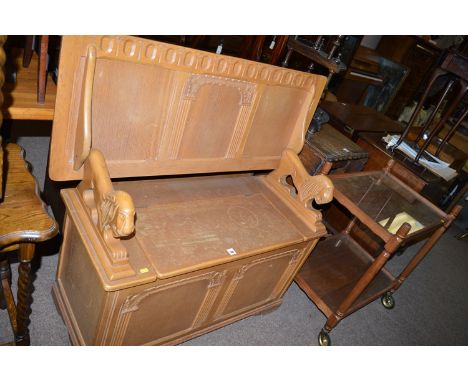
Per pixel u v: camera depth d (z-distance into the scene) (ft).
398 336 7.64
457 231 13.16
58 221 6.15
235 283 5.11
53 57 5.08
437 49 16.19
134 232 4.29
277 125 5.67
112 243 3.75
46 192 6.75
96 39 3.51
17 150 4.54
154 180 5.31
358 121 9.64
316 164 7.16
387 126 10.09
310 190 5.61
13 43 5.57
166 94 4.28
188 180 5.66
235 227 5.06
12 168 4.21
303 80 5.43
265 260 5.21
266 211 5.64
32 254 3.73
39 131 9.38
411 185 8.04
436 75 7.91
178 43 7.14
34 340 4.91
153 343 4.89
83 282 4.30
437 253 11.43
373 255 8.80
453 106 7.82
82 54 3.53
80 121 3.77
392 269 9.72
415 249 11.07
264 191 6.08
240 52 8.13
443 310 9.00
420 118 16.02
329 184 5.38
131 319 4.24
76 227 4.04
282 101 5.45
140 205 4.74
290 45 7.52
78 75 3.62
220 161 5.35
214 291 4.92
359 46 15.06
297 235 5.37
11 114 4.14
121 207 3.47
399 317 8.21
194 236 4.62
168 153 4.75
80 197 4.27
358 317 7.72
